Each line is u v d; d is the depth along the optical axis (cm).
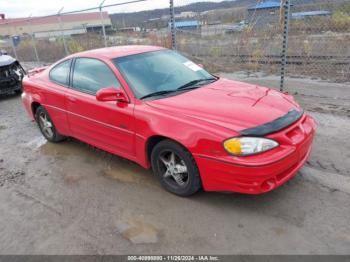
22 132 633
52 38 1738
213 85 413
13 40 1808
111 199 372
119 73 397
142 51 447
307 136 337
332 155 431
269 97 373
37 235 323
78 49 1441
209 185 328
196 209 340
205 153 315
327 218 311
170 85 402
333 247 276
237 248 284
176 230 312
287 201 340
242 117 322
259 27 1040
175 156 354
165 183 373
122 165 451
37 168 469
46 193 399
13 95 966
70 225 333
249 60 1045
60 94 473
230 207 338
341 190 353
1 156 524
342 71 864
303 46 977
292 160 315
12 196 399
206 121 322
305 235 292
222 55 1119
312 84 796
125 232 315
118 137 403
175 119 336
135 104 373
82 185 409
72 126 477
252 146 299
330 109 610
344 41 935
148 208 349
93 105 417
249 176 299
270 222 312
